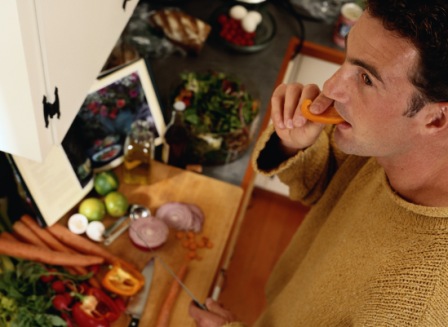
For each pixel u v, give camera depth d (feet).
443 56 1.86
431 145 2.24
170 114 4.73
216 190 4.64
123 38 5.15
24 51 2.04
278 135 3.12
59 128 2.66
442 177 2.31
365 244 2.74
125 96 4.34
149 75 4.45
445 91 1.95
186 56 5.35
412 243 2.42
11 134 2.52
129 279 3.99
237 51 5.48
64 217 4.29
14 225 4.11
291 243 4.35
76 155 4.13
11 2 1.86
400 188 2.51
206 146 4.63
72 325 3.83
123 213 4.33
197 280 4.20
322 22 6.04
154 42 5.28
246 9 5.68
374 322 2.46
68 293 3.84
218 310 3.77
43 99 2.37
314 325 3.08
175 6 5.75
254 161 3.35
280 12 6.02
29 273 3.81
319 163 3.51
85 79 2.80
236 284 7.47
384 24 1.94
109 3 2.74
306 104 2.67
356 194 3.13
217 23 5.68
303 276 3.59
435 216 2.30
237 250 7.77
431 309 2.27
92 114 4.21
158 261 4.23
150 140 4.30
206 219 4.50
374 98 2.18
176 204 4.41
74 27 2.37
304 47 5.80
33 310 3.67
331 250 3.10
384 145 2.33
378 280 2.54
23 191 3.96
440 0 1.82
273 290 4.64
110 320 3.84
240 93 4.92
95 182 4.34
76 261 4.01
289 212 8.24
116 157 4.51
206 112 4.76
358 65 2.12
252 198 8.27
